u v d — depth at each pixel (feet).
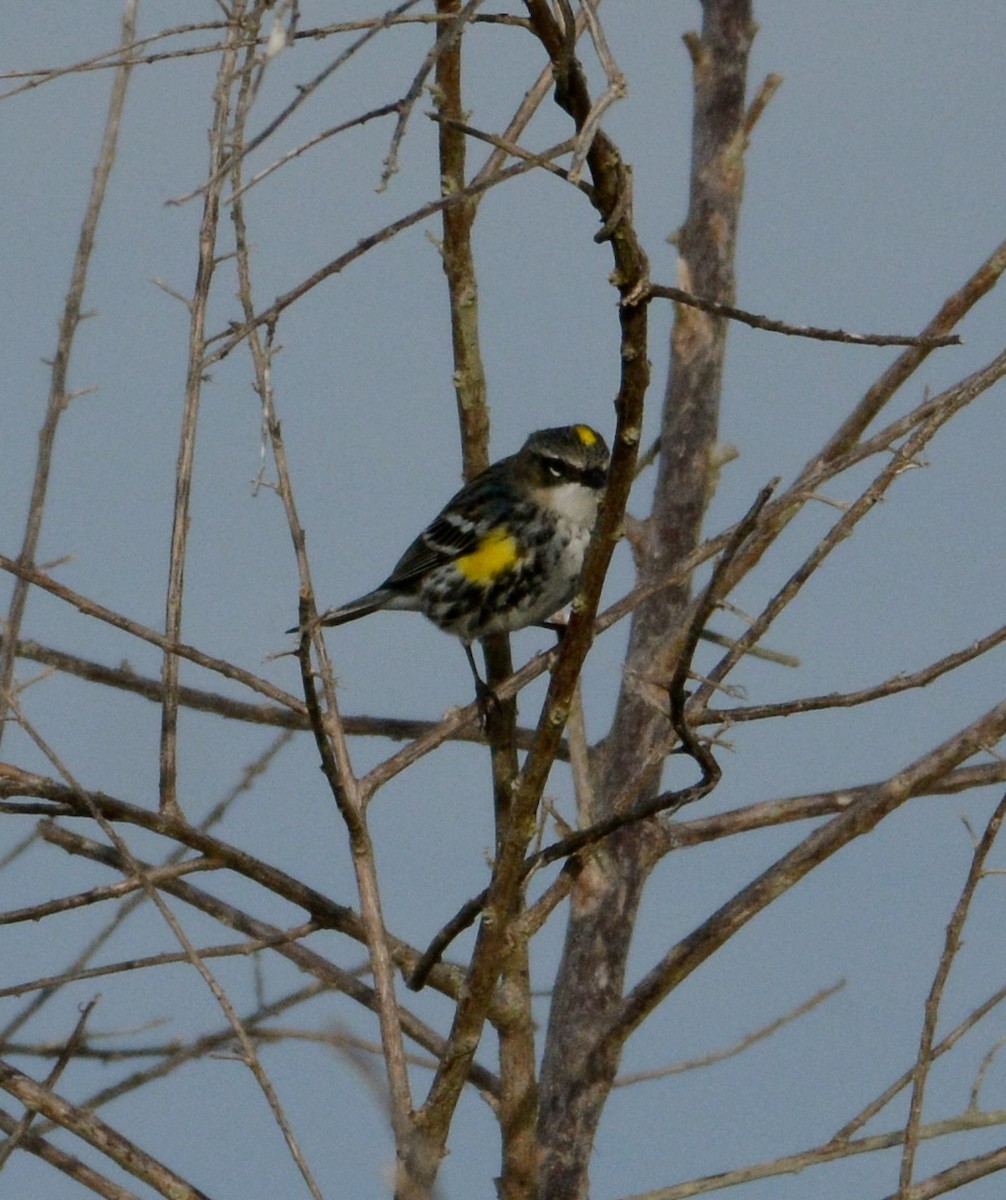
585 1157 36.37
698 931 35.27
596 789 41.63
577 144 20.89
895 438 32.04
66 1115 30.07
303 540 30.48
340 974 34.65
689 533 45.96
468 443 39.04
